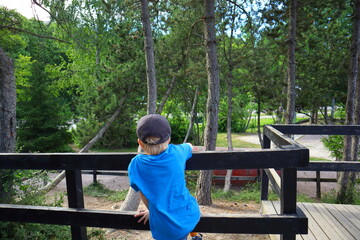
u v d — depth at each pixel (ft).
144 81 54.13
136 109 58.54
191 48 51.08
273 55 52.11
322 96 54.34
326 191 43.73
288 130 13.11
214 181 46.80
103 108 56.18
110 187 45.29
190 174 44.04
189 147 6.39
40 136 65.16
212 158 6.52
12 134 17.03
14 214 7.62
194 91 67.05
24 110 64.80
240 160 6.49
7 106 16.70
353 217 12.93
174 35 52.26
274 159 6.49
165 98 57.93
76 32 26.50
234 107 72.54
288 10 40.32
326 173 53.72
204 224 6.81
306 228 6.58
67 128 70.90
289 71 37.86
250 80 48.93
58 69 95.91
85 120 57.57
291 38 37.35
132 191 26.30
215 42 30.60
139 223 6.94
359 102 37.63
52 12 22.95
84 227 7.66
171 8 48.01
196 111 77.82
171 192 5.59
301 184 47.75
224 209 28.99
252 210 28.27
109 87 54.03
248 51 48.44
